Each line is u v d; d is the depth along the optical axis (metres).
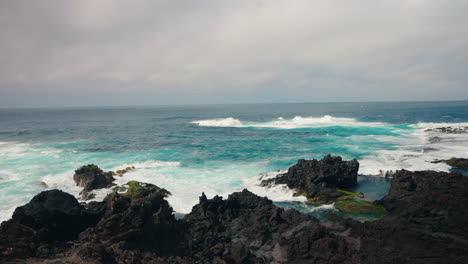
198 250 14.84
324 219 18.45
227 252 13.89
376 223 15.84
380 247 13.29
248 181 27.39
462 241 13.13
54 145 50.91
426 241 13.26
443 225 14.48
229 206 19.41
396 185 21.33
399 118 100.75
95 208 18.94
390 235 14.22
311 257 13.08
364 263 12.12
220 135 61.97
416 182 21.22
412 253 12.49
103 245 13.32
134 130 77.44
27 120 133.00
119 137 62.25
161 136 62.66
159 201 17.88
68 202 17.62
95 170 27.16
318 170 25.16
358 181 26.75
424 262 11.81
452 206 15.52
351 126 70.69
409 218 15.51
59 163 35.53
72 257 13.11
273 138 55.00
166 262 12.88
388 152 38.12
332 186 24.61
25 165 34.50
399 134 54.84
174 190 25.02
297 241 13.91
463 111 143.62
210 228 17.00
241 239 15.95
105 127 89.38
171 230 16.03
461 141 44.59
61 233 16.47
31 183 27.45
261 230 16.22
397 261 12.06
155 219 15.12
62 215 16.58
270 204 19.77
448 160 31.31
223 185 26.36
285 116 132.38
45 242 15.65
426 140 47.31
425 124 70.19
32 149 46.41
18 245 13.36
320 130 64.81
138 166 33.44
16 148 47.47
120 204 15.47
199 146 47.75
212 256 14.03
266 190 24.95
